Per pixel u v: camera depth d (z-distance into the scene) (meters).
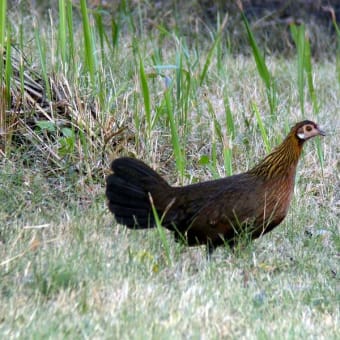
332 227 16.50
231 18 28.95
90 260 13.68
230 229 14.43
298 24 29.33
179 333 11.42
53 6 26.58
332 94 23.41
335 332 11.93
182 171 16.14
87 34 16.73
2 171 16.38
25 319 11.58
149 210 14.43
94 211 15.92
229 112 18.00
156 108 18.27
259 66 18.14
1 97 17.00
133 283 13.07
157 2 28.33
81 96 18.12
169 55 24.17
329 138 19.92
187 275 13.70
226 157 16.47
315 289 13.59
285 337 11.60
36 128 17.67
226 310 12.42
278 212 14.57
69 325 11.41
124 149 17.58
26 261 13.40
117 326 11.48
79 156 17.25
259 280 13.85
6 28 19.42
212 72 22.72
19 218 15.48
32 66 18.70
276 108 20.33
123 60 21.22
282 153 14.62
